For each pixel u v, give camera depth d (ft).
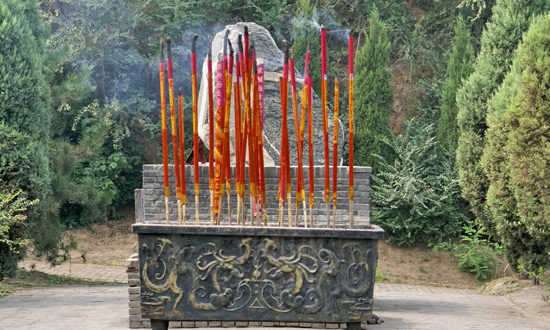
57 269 48.08
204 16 63.41
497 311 30.42
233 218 24.41
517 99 30.25
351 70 16.25
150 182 24.67
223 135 16.46
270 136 28.73
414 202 52.37
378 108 56.39
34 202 34.76
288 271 15.31
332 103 61.05
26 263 49.26
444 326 24.23
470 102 42.98
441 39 66.08
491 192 38.93
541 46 29.63
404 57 64.18
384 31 57.36
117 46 63.67
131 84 64.34
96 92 61.93
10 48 35.65
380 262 52.01
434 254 53.16
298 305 15.33
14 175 35.63
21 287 37.58
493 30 42.91
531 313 30.09
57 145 44.11
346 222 24.82
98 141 45.91
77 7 61.00
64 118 47.57
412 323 24.85
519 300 34.94
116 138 59.88
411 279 49.16
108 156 63.72
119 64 62.39
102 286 40.57
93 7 59.11
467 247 50.57
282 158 16.28
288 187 16.24
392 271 50.44
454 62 56.44
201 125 28.73
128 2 61.52
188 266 15.34
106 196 47.32
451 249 53.93
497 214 39.24
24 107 35.91
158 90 65.41
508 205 38.24
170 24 61.62
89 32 58.80
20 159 35.73
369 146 56.29
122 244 58.90
